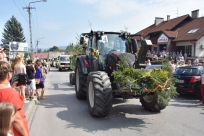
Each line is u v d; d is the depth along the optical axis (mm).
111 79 5926
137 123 5234
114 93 5477
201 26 25562
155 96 5504
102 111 5242
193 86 8359
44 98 8383
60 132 4711
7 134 1957
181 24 31594
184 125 5098
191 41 23500
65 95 9219
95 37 6699
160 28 34656
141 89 4840
